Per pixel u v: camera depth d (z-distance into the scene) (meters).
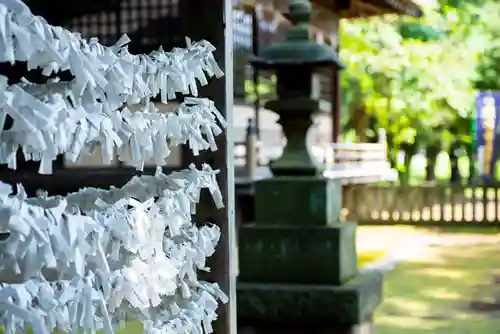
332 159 12.08
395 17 16.56
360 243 11.54
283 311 4.39
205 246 2.13
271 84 11.35
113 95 1.67
